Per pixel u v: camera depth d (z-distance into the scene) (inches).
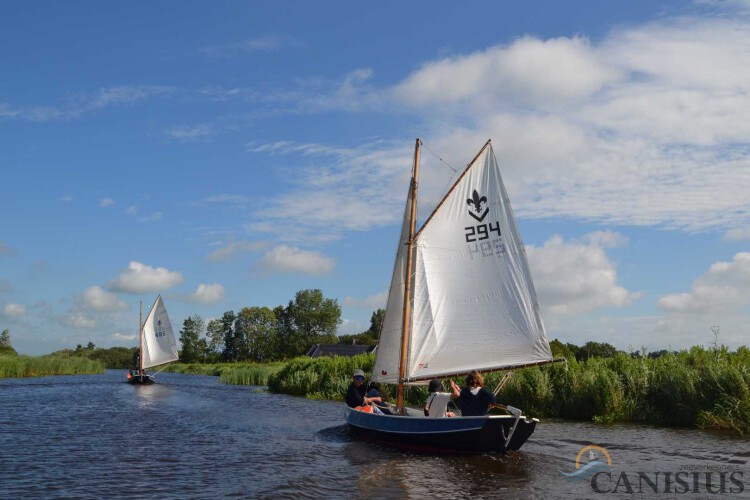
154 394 1573.6
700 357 888.3
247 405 1235.9
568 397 911.0
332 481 493.4
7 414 1019.9
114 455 618.8
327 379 1503.4
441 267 717.3
